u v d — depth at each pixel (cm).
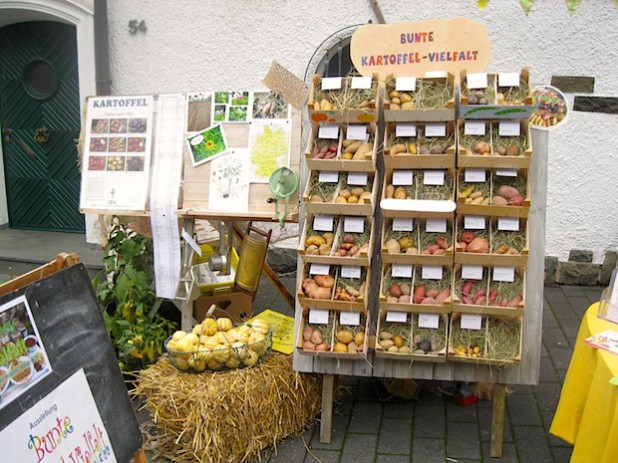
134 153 401
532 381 320
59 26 677
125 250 412
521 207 304
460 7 550
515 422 356
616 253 561
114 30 615
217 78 605
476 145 308
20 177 724
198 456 317
